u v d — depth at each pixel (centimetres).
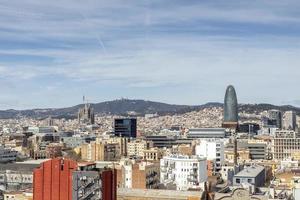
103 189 12250
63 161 11912
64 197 11775
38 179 11875
